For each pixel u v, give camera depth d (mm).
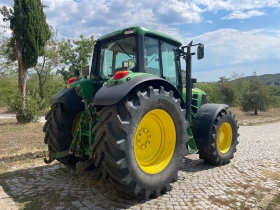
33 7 12953
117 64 4191
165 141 3750
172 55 4660
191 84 4789
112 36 4152
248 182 4027
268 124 13984
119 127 3021
